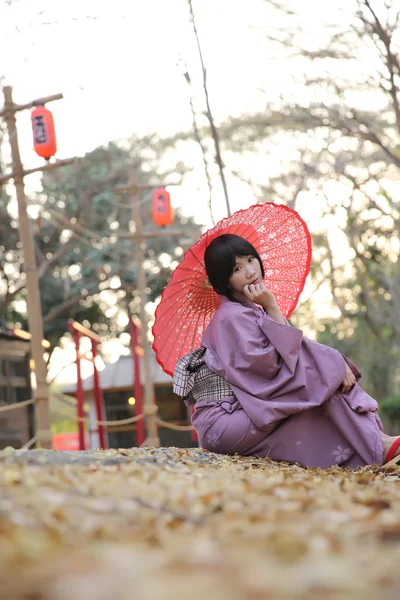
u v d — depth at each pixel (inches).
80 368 478.0
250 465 130.6
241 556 50.9
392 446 142.6
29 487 74.4
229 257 153.9
